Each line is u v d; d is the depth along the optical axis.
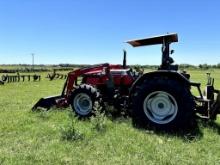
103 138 6.12
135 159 5.01
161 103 6.95
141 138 6.16
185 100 6.62
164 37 7.41
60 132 6.33
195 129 6.93
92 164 4.78
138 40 7.73
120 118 7.76
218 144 5.88
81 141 5.88
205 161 4.95
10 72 57.09
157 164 4.81
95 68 8.73
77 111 8.16
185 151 5.43
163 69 7.43
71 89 9.06
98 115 7.05
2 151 5.33
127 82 8.27
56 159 4.94
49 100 9.14
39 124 7.35
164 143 5.89
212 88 7.51
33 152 5.26
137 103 7.07
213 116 6.93
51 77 35.03
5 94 15.41
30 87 21.34
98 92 7.98
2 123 7.42
